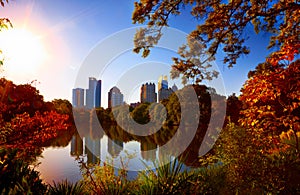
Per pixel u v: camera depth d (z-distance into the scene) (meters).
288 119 4.42
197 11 6.79
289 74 4.25
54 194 3.75
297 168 4.39
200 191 3.91
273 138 4.77
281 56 4.38
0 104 6.03
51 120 6.11
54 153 17.69
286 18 6.83
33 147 5.97
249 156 4.48
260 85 4.45
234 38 7.42
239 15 6.71
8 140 5.70
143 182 4.02
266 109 4.71
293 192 4.05
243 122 4.93
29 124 5.94
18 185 3.46
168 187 3.68
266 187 4.18
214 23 6.74
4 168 3.69
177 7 6.27
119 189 3.81
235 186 4.29
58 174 10.95
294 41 4.55
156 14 6.10
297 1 5.77
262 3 6.52
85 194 3.93
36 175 4.10
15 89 6.46
